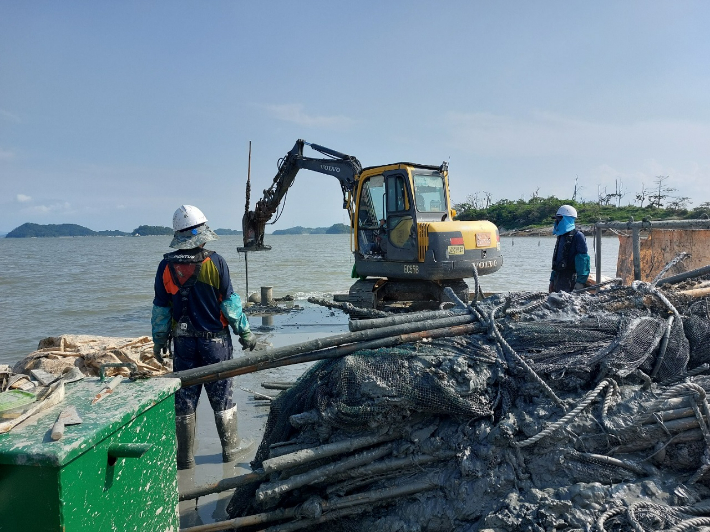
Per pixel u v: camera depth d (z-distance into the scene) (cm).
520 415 300
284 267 3312
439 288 1068
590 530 249
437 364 318
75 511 181
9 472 175
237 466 458
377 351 337
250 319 1261
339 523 313
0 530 178
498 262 1062
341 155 1286
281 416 362
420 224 1003
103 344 687
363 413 308
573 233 645
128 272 3092
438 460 308
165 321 427
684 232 668
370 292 1088
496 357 324
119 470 211
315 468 317
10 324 1320
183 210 423
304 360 338
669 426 281
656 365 319
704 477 273
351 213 1212
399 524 294
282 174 1399
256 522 316
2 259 5288
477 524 273
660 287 410
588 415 294
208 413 606
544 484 283
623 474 278
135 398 233
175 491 267
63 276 2803
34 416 209
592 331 331
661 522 251
